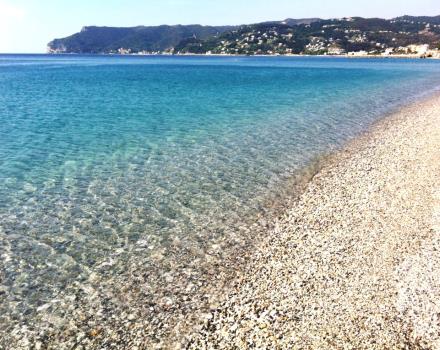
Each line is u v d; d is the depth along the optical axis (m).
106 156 23.14
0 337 9.48
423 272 11.31
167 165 21.56
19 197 17.16
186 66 140.38
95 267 12.25
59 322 9.99
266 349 8.73
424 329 9.05
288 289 10.92
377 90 55.19
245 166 21.48
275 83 67.88
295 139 26.98
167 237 14.06
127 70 113.75
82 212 15.83
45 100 46.78
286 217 15.62
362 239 13.61
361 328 9.18
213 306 10.48
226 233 14.39
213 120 33.66
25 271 11.99
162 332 9.62
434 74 86.19
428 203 16.28
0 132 29.08
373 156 23.14
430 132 28.17
